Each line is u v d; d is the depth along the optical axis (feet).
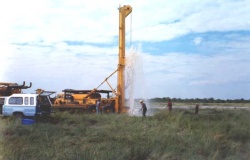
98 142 47.19
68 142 45.06
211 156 39.50
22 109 73.51
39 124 62.39
